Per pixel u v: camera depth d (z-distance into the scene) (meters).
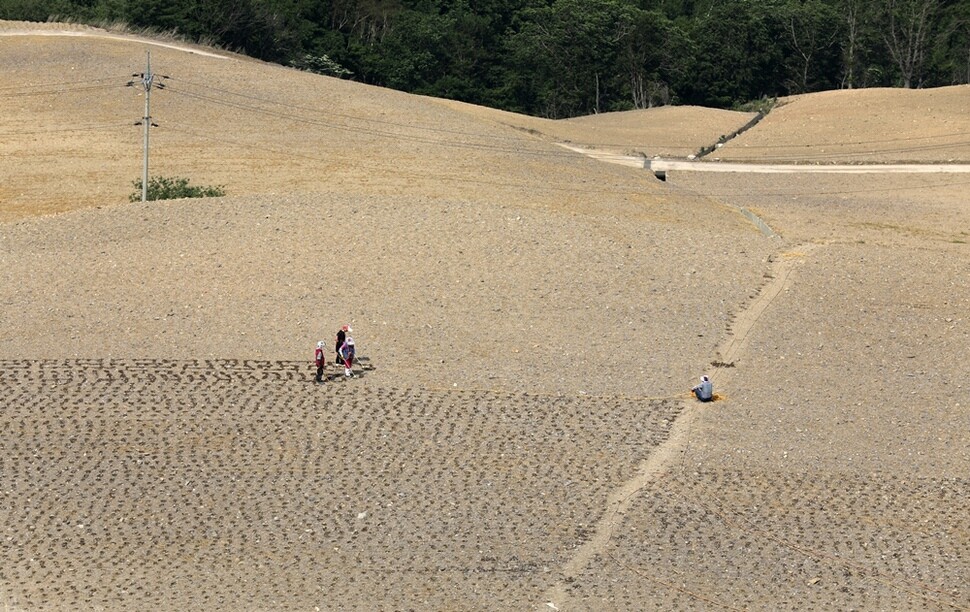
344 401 66.56
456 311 78.12
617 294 81.81
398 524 55.97
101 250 86.06
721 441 63.78
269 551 53.72
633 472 60.75
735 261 88.81
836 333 77.31
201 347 71.94
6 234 89.00
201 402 65.81
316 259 84.62
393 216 92.38
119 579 51.31
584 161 134.88
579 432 64.31
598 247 89.25
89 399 65.75
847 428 65.50
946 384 70.88
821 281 85.12
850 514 57.34
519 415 65.75
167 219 91.12
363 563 52.94
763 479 60.22
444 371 70.38
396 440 63.06
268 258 84.56
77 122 132.00
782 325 78.19
